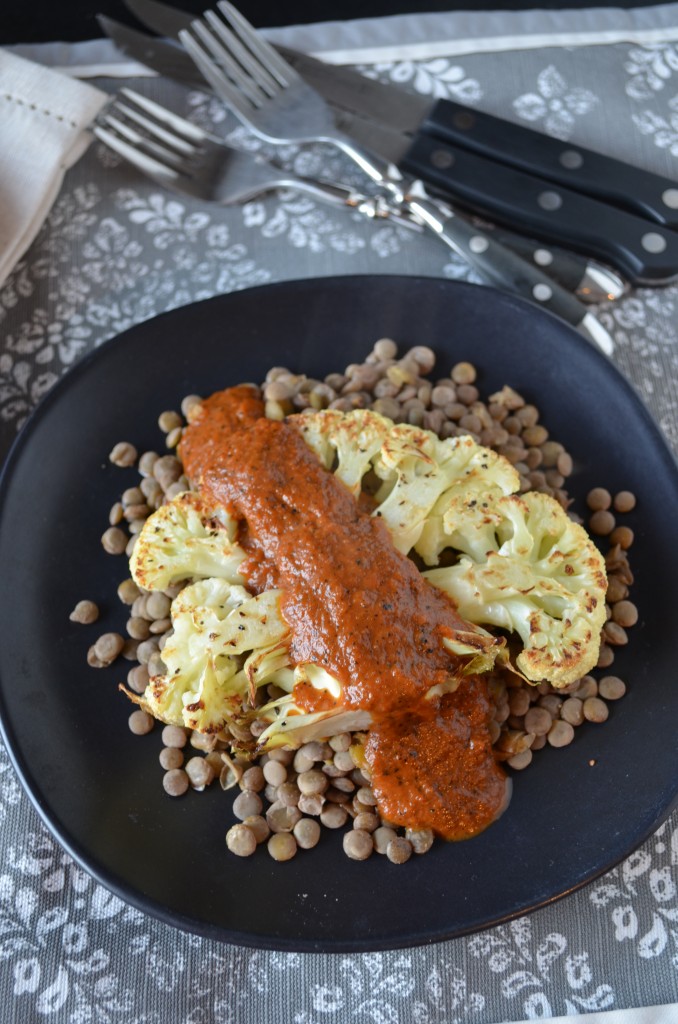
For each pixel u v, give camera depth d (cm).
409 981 44
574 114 58
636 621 47
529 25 59
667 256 52
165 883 43
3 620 46
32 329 54
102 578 48
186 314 50
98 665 46
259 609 44
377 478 48
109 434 50
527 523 46
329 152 57
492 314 51
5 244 54
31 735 45
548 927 45
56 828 44
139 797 45
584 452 49
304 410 49
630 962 44
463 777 44
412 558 47
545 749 45
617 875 45
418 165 54
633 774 44
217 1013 44
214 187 56
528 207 53
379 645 43
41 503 48
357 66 58
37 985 44
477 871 43
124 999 44
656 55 59
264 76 56
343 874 44
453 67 58
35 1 60
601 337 52
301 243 55
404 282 51
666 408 52
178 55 58
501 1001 44
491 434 49
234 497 46
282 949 42
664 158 57
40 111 55
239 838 44
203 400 50
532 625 44
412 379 50
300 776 44
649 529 48
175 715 44
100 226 56
